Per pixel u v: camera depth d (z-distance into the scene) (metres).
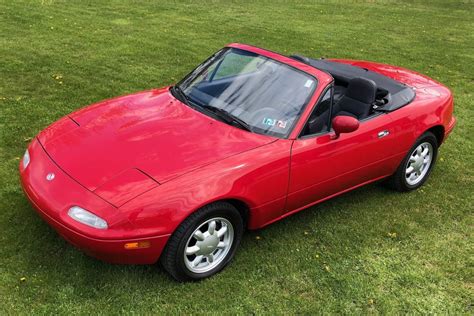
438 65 10.59
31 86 7.16
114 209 3.31
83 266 3.83
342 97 5.10
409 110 5.16
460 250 4.62
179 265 3.63
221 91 4.55
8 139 5.57
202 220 3.61
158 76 8.19
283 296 3.81
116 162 3.65
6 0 12.34
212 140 3.98
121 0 14.05
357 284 4.03
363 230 4.79
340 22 14.31
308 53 10.71
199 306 3.61
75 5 12.80
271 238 4.48
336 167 4.53
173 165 3.66
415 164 5.47
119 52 9.20
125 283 3.72
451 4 19.34
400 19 15.59
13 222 4.21
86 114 4.41
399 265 4.34
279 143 4.10
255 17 13.79
